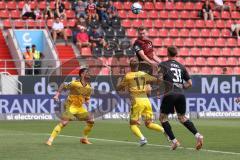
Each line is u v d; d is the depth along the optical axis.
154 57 37.03
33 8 81.69
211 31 86.12
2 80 67.25
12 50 74.25
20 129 50.53
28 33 75.81
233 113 69.56
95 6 80.56
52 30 77.62
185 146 35.59
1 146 34.47
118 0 86.50
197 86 69.00
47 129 50.56
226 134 44.91
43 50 75.88
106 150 32.53
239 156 29.83
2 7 80.56
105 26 80.25
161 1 88.06
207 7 87.75
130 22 84.00
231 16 89.56
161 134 44.59
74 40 77.44
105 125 55.19
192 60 81.56
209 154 30.70
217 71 81.25
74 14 82.06
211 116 68.94
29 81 66.88
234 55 83.62
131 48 77.00
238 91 69.88
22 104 65.12
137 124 35.06
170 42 83.19
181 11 87.75
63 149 32.94
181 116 33.12
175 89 33.03
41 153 30.95
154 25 85.00
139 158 28.91
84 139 36.41
